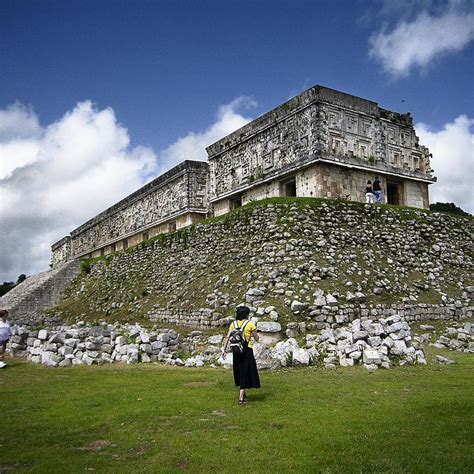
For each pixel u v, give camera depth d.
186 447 5.63
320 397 8.02
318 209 19.86
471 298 18.58
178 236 25.81
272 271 16.66
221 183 28.59
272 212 20.09
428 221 22.25
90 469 5.02
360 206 21.08
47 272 43.44
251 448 5.56
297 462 5.12
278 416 6.86
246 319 8.21
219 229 22.64
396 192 26.02
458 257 21.03
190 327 17.70
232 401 7.85
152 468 5.02
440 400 7.67
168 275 24.11
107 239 47.09
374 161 23.92
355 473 4.82
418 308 16.50
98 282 32.16
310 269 16.48
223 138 28.47
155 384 9.52
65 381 10.13
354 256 18.25
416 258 19.92
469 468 4.89
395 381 9.30
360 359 11.38
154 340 13.75
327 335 12.68
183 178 33.88
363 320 12.96
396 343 11.84
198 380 9.97
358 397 7.97
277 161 24.33
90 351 13.38
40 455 5.46
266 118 25.17
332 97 22.84
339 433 6.04
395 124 25.61
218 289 18.09
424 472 4.82
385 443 5.64
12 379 10.61
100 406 7.68
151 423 6.65
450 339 14.25
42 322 28.20
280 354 11.59
